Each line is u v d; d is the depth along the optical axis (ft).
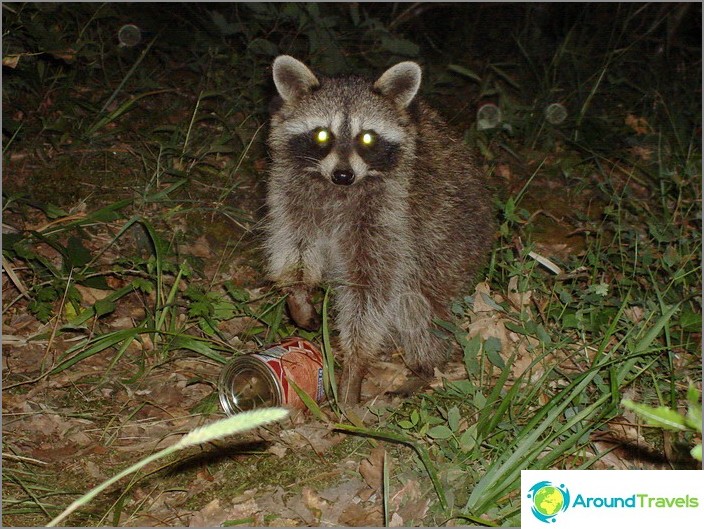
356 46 7.20
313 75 4.63
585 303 4.79
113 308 4.43
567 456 3.96
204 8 7.52
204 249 5.31
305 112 4.60
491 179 6.13
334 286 4.70
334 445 4.08
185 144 5.73
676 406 4.17
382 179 4.59
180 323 4.78
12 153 5.65
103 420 4.19
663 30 8.22
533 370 4.50
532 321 4.60
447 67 6.94
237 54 6.86
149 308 4.85
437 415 4.28
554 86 7.07
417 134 4.70
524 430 3.80
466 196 4.86
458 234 4.82
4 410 4.16
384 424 4.16
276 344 4.33
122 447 4.05
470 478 3.82
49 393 4.30
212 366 4.58
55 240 5.07
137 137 5.97
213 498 3.81
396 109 4.64
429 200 4.71
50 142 5.80
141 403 4.29
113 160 5.75
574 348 4.61
